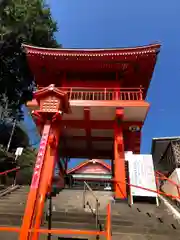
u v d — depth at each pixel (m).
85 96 16.12
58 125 13.81
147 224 8.80
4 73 26.02
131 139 18.03
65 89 17.00
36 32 24.92
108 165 28.92
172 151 16.02
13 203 11.45
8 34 23.69
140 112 15.04
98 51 16.22
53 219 9.04
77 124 16.09
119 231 8.31
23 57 25.41
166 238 7.95
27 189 15.23
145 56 15.98
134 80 18.11
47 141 8.55
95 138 18.42
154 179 12.20
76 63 17.00
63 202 11.57
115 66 17.09
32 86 27.27
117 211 10.20
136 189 11.88
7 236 8.20
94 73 18.00
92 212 9.78
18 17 23.73
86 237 7.90
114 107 14.82
